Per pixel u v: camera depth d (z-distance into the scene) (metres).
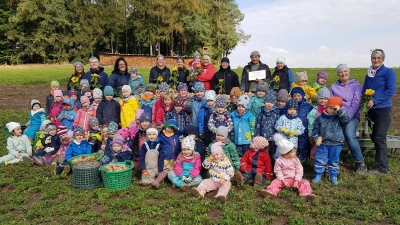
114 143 6.63
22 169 7.14
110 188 5.87
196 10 52.69
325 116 6.24
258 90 7.28
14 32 51.72
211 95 6.91
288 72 8.79
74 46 56.84
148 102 8.14
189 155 6.07
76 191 5.85
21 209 5.21
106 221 4.79
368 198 5.38
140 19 55.91
